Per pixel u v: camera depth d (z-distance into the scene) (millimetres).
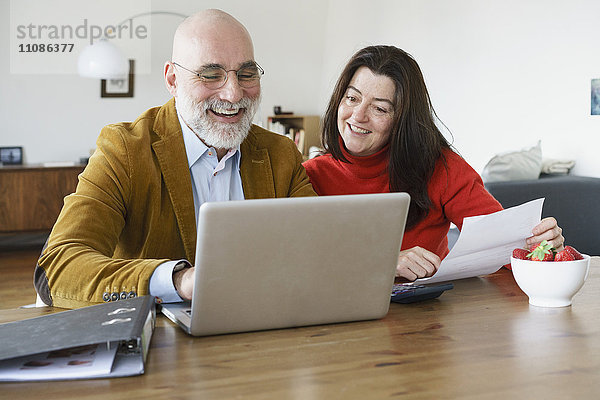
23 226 6199
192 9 7145
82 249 1471
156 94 7137
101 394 957
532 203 1582
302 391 970
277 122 7645
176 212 1750
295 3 7531
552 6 4629
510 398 946
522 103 4945
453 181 2086
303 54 7723
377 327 1293
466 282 1693
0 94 6691
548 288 1421
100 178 1679
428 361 1097
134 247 1776
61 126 6887
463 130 5602
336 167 2193
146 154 1736
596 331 1262
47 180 6227
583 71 4414
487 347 1169
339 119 2107
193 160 1841
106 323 1080
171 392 963
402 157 2037
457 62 5605
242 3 7340
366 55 2055
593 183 3955
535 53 4801
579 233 3945
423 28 6004
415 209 2088
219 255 1161
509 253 1666
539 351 1146
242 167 1908
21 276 5363
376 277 1306
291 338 1221
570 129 4539
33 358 1071
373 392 967
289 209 1186
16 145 6785
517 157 4141
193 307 1188
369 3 6812
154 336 1229
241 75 1798
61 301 1420
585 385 994
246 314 1231
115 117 7035
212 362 1090
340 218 1229
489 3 5211
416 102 2025
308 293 1261
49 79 6797
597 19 4289
